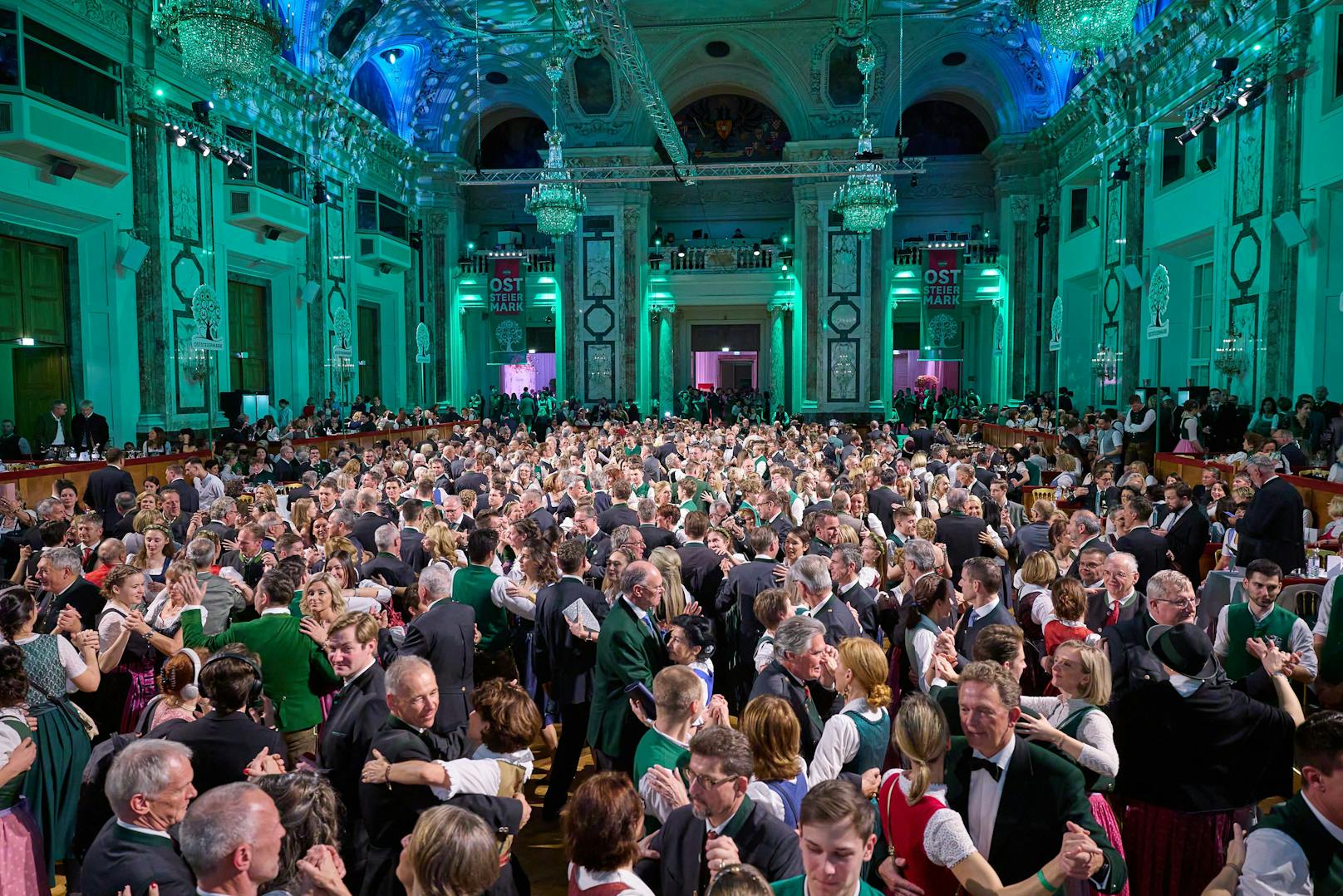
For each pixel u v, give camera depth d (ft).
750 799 9.46
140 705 16.43
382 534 20.74
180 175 57.88
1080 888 9.29
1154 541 20.83
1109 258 72.90
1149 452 46.91
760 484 29.50
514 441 52.54
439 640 15.10
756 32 87.66
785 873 9.10
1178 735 10.90
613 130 96.07
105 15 51.13
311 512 25.76
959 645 15.30
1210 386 60.03
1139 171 67.62
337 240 79.56
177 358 57.98
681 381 113.39
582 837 8.31
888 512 29.09
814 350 96.43
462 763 10.52
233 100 62.85
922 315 106.73
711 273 99.76
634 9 82.33
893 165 91.50
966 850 8.77
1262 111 50.34
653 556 17.38
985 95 93.86
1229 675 15.14
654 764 11.06
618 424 75.87
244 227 65.31
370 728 12.13
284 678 14.76
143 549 20.34
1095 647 11.39
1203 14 55.47
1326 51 45.62
